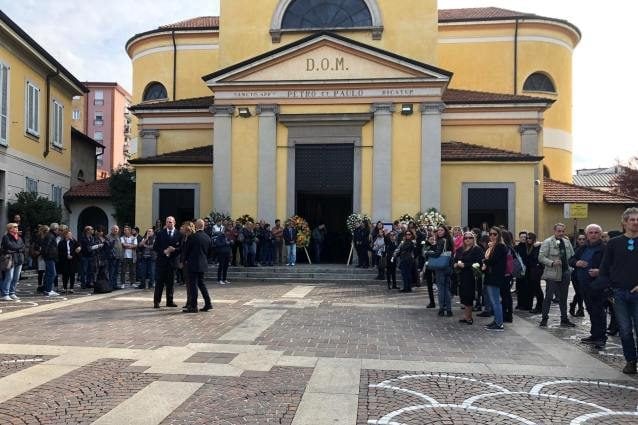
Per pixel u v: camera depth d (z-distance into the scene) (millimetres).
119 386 6523
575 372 7586
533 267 13523
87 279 17391
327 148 23609
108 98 75312
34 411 5645
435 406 5984
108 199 29312
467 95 27906
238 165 23578
